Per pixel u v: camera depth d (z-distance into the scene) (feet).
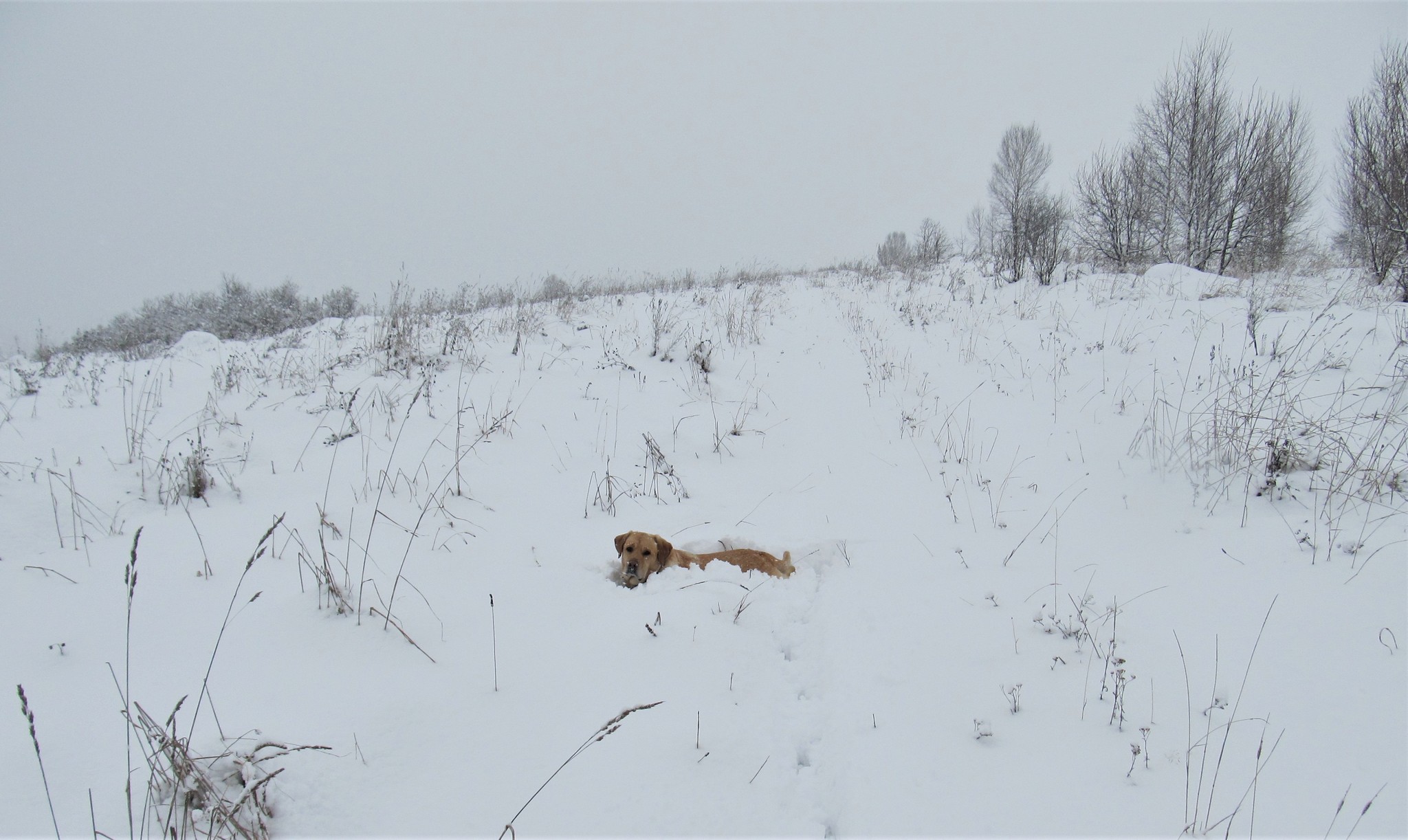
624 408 26.27
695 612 13.52
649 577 15.19
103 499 16.25
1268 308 31.71
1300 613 12.13
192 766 7.82
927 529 18.21
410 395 24.80
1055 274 52.47
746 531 18.54
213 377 26.17
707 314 41.50
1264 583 13.30
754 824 8.91
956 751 10.05
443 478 19.10
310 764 8.80
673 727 10.38
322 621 11.91
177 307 56.24
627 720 10.43
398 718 9.95
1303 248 51.16
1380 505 15.15
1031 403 25.93
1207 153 49.39
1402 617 11.46
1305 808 8.26
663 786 9.29
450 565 14.76
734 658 12.32
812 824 9.04
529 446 22.33
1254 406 20.70
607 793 9.08
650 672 11.59
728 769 9.75
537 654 11.93
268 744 8.20
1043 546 16.53
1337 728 9.42
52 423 21.08
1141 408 23.35
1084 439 22.21
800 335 38.42
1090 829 8.43
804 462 23.21
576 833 8.47
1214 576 13.93
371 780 8.91
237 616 11.88
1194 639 11.99
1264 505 16.39
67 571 13.01
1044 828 8.53
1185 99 50.62
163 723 9.13
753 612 13.98
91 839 7.52
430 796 8.83
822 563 17.33
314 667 10.80
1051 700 10.91
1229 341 27.32
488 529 16.88
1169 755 9.44
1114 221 53.31
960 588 14.89
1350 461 17.22
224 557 13.89
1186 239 51.26
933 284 57.11
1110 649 12.04
